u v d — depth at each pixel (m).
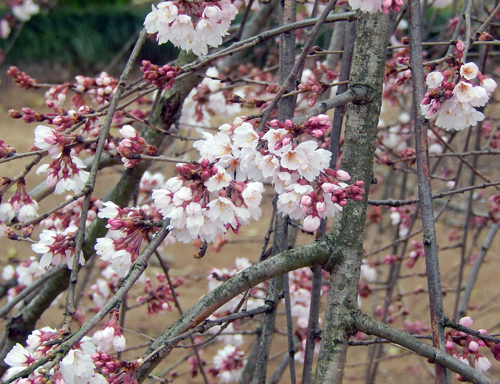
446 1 1.78
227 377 1.51
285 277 1.16
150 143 1.37
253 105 1.22
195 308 1.05
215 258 3.29
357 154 1.08
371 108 1.09
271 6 1.65
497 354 1.04
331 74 1.37
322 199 1.03
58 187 1.11
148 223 1.05
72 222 1.35
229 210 1.02
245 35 1.68
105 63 6.14
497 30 1.61
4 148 1.10
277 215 1.16
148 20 1.09
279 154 1.02
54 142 1.09
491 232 1.49
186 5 1.09
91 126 1.21
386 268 2.77
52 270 1.28
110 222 1.04
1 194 1.13
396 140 2.17
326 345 1.05
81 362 1.01
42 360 0.98
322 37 4.05
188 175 1.02
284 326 2.42
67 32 5.99
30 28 5.92
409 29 1.10
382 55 1.09
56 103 1.31
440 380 1.00
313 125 1.03
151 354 1.03
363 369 2.34
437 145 2.19
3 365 1.34
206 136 1.05
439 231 3.12
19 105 5.52
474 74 1.07
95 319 1.00
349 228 1.06
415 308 2.55
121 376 1.03
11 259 1.48
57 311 2.61
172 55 6.09
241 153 1.03
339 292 1.06
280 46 1.22
